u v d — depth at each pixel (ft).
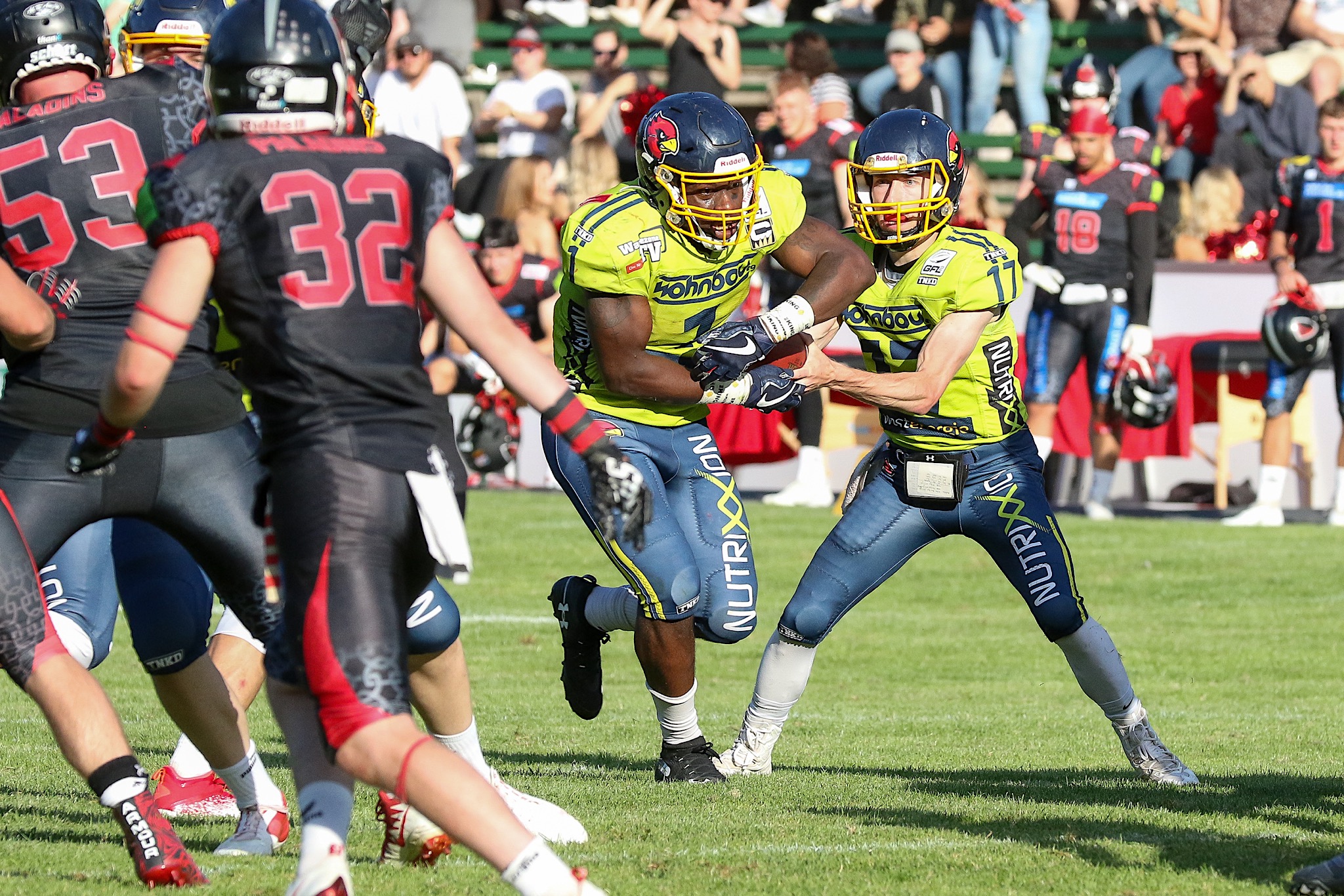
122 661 86.94
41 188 41.55
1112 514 132.26
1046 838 45.42
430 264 34.53
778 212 54.65
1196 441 136.36
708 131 52.08
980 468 56.75
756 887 39.52
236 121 34.68
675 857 42.88
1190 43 153.38
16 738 63.93
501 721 72.02
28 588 38.99
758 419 142.51
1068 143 120.78
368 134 49.85
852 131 127.03
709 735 68.39
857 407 140.05
